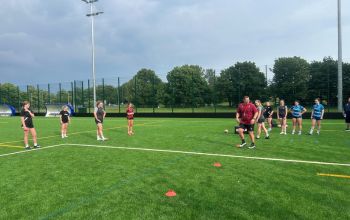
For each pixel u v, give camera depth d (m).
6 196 5.40
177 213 4.50
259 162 7.83
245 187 5.68
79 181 6.29
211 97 29.62
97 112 12.77
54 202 5.05
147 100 32.34
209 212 4.52
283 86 26.64
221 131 15.76
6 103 40.94
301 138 12.52
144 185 5.93
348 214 4.37
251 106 10.12
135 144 11.46
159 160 8.30
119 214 4.50
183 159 8.38
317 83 25.44
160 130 16.83
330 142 11.27
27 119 10.84
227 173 6.73
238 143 11.31
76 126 20.73
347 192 5.32
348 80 24.56
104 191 5.59
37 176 6.77
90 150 10.26
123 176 6.63
